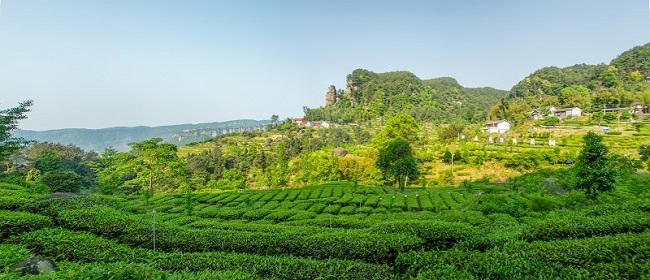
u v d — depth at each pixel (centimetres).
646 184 3459
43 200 1930
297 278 944
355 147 9938
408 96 18925
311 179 6200
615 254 847
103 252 1217
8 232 1438
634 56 14738
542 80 17462
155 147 5675
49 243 1257
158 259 1150
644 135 7569
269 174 6538
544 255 868
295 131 14875
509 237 1220
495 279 746
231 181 6200
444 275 743
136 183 5647
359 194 4403
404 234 1262
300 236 1371
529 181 4372
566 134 8706
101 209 1786
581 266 809
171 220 2661
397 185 6300
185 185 5784
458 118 15012
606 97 11094
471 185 4881
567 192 3434
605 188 2434
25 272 853
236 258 1118
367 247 1180
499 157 6900
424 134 11462
